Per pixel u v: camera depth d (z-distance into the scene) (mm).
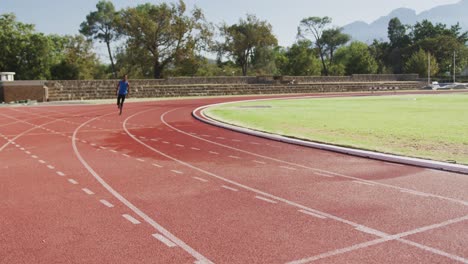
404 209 6566
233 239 5406
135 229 5793
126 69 72250
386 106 28969
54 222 6086
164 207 6801
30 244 5273
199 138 15086
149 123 20375
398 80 77188
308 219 6156
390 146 12109
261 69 86000
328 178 8742
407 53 105125
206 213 6480
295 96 50188
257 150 12406
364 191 7672
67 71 66000
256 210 6617
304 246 5152
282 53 100750
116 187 8094
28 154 11805
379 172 9227
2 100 38406
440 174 8898
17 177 8953
